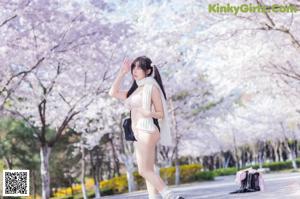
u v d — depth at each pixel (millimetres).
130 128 4832
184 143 40531
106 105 21219
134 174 27750
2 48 12719
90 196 27594
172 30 14703
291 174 28641
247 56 16016
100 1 14234
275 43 14234
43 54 13172
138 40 19719
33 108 19297
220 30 14000
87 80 16391
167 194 4613
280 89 20688
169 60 21359
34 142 27797
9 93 13789
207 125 33750
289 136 46562
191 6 13703
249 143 52344
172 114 28922
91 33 14281
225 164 61375
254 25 13719
